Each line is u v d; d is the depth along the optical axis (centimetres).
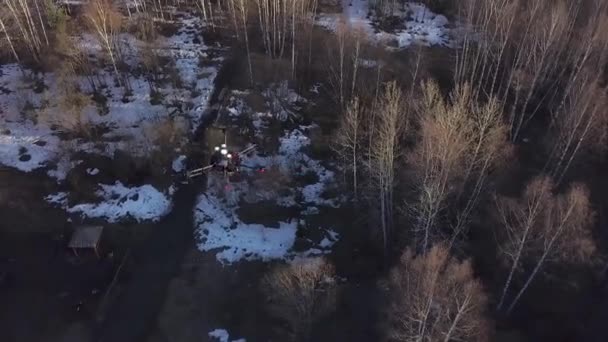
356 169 5175
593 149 5003
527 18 6003
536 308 4325
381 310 4312
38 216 5062
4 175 5372
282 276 4250
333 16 7188
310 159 5534
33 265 4709
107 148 5594
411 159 4222
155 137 5628
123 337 4234
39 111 5922
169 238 4922
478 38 6512
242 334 4234
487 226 4584
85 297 4491
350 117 4838
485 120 4028
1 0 6688
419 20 7244
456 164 3988
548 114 5875
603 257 4238
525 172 5141
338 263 4691
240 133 5738
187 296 4500
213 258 4784
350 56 6269
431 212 4044
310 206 5153
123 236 4931
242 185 5281
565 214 3634
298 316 4150
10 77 6359
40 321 4334
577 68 5625
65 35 6309
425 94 4831
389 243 4659
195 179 5341
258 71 6400
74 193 5238
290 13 6588
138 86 6247
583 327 4241
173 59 6588
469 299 3142
